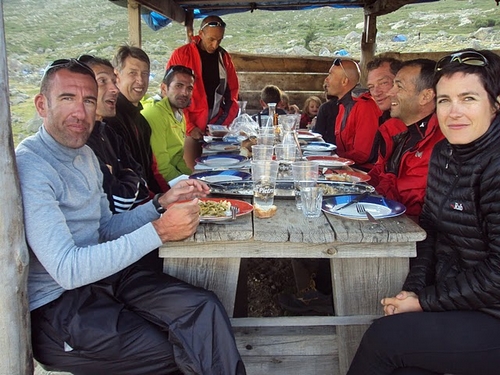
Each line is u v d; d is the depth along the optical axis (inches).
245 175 92.1
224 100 221.8
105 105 102.4
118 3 207.9
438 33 927.7
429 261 67.1
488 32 829.2
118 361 59.8
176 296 61.2
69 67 62.9
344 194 76.5
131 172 93.2
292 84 306.0
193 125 203.2
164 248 62.2
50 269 55.6
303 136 151.0
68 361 59.6
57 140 62.8
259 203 68.7
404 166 93.9
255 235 59.8
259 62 309.0
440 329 56.8
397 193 94.7
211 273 67.0
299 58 308.5
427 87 92.7
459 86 55.8
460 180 59.8
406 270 68.4
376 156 136.3
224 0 250.2
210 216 64.2
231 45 1026.7
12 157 53.5
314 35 987.3
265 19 1433.3
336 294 69.4
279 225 63.3
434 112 91.3
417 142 91.9
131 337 59.2
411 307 60.7
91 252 56.9
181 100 142.8
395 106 99.9
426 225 69.8
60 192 60.8
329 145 135.6
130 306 62.8
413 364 58.0
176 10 248.5
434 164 65.4
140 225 73.4
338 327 70.6
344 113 149.6
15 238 54.1
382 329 58.9
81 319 57.9
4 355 54.8
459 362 56.5
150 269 67.8
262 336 71.2
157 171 129.6
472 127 56.0
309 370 72.2
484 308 56.8
